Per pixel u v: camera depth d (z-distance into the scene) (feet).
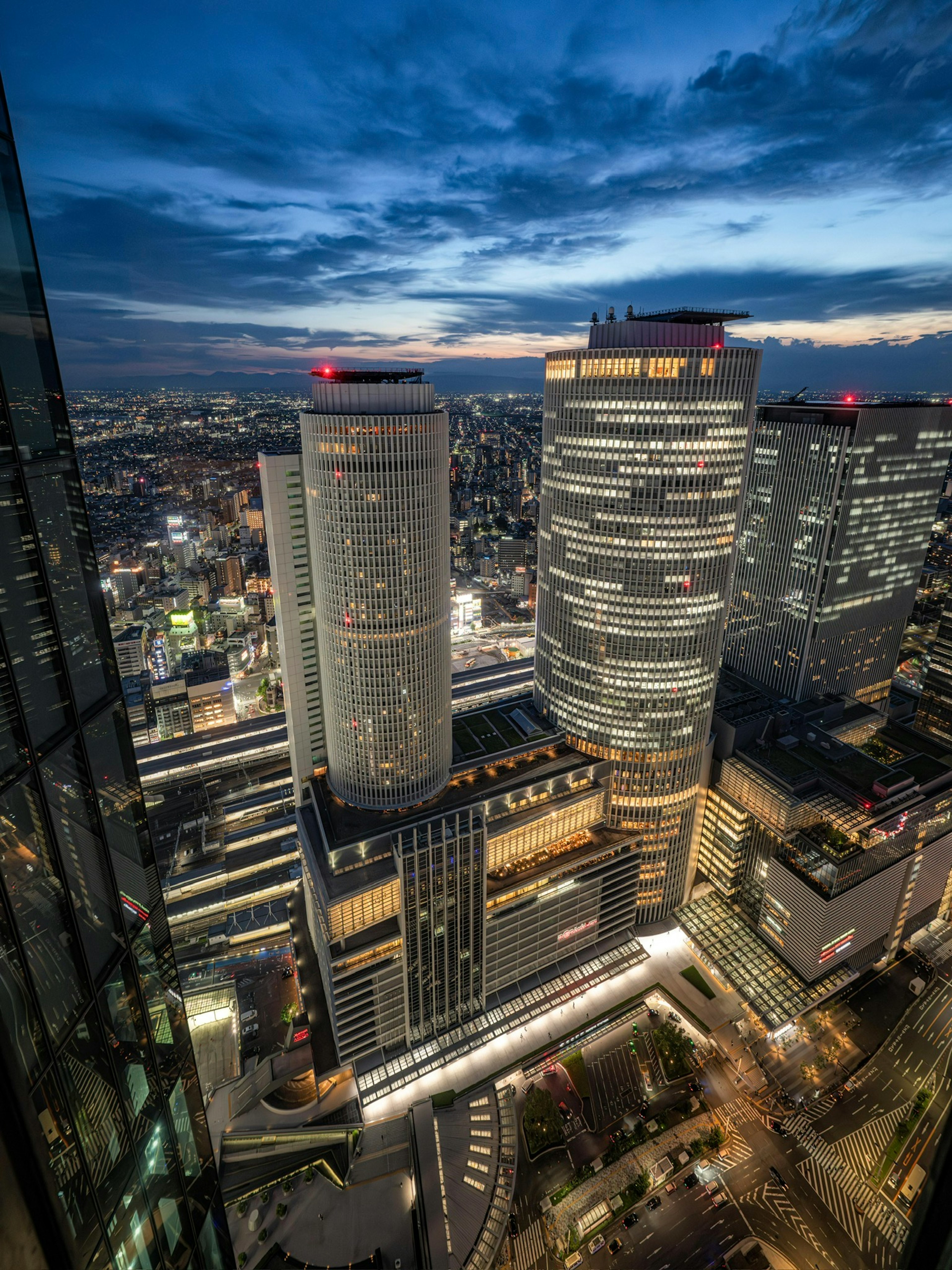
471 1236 466.29
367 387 535.19
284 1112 554.05
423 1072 574.15
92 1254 89.35
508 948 632.38
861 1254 474.08
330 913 532.73
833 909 630.33
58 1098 85.51
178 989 126.93
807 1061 609.42
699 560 618.03
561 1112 566.77
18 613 84.84
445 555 596.70
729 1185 513.86
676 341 593.42
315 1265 470.80
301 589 650.43
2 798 80.59
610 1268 466.29
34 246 86.53
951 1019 652.89
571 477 639.35
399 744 608.60
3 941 79.20
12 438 83.35
